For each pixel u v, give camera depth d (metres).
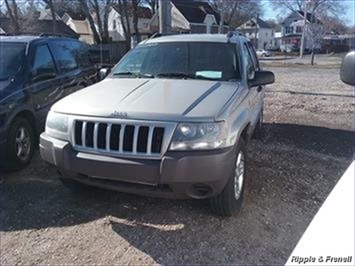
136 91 4.04
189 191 3.43
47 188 4.73
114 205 4.26
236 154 3.72
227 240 3.57
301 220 3.92
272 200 4.36
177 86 4.18
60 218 4.01
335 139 7.09
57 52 6.63
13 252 3.44
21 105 5.23
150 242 3.56
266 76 4.70
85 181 3.72
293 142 6.83
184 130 3.35
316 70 27.73
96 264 3.26
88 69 7.57
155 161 3.36
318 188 4.73
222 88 4.16
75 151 3.64
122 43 40.53
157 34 5.77
